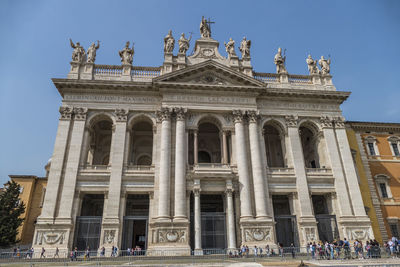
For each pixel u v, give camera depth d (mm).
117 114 35125
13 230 36719
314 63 42188
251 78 37094
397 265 18516
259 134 36438
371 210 38156
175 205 31047
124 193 32125
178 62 38188
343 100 39688
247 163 34156
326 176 35812
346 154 37125
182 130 34281
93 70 37156
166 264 21375
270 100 38500
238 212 32312
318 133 38594
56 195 30750
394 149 43156
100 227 30922
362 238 32969
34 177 44281
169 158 33062
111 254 28812
